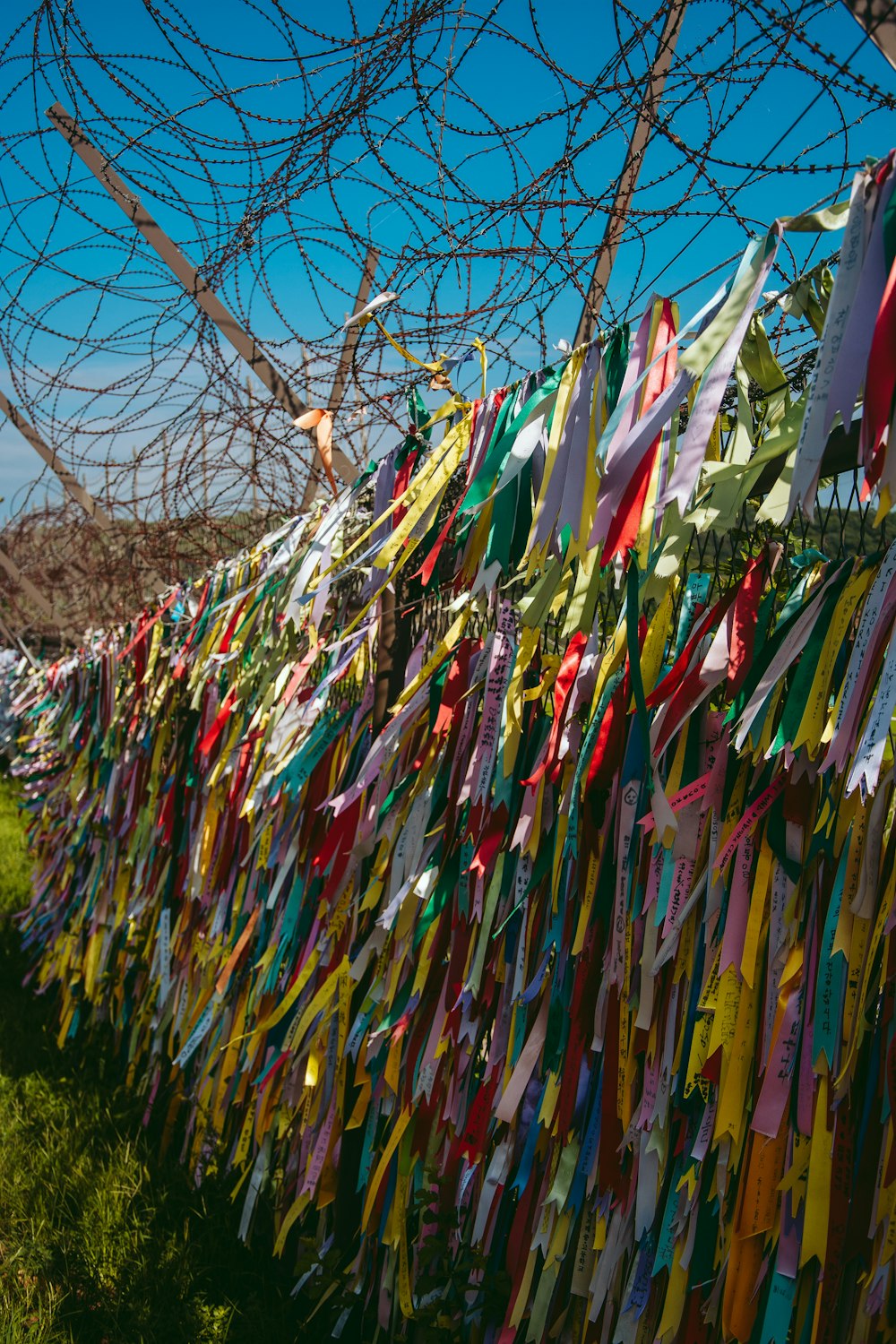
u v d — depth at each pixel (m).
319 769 2.68
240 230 2.67
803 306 1.22
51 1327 2.55
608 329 1.58
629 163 1.81
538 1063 1.86
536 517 1.59
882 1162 1.30
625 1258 1.67
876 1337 1.30
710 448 1.39
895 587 1.20
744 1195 1.41
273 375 3.19
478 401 1.90
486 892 1.96
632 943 1.62
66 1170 3.31
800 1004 1.38
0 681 14.13
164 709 4.38
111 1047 4.44
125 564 5.80
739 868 1.44
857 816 1.31
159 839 4.12
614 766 1.65
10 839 8.85
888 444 0.97
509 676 1.95
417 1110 2.16
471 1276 2.00
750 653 1.42
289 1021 2.70
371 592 2.40
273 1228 2.87
